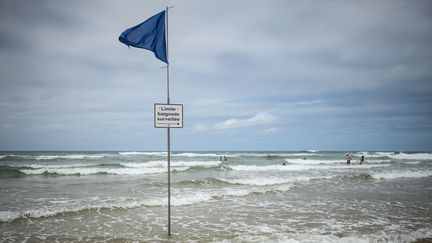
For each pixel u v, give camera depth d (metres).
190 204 12.60
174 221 9.77
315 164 39.69
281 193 15.67
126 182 19.88
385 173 24.92
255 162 43.16
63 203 12.81
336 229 8.89
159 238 7.83
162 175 25.08
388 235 8.13
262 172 28.20
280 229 8.87
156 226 9.12
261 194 15.30
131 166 33.09
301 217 10.43
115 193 15.48
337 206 12.39
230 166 32.06
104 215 10.51
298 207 12.14
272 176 24.45
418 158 58.06
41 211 10.66
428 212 11.31
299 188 17.48
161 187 17.67
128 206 11.83
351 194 15.47
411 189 17.28
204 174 26.14
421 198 14.34
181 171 28.78
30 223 9.40
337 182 20.23
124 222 9.60
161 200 12.87
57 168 29.00
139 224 9.36
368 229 8.91
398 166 35.97
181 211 11.29
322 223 9.61
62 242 7.54
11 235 8.13
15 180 21.05
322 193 15.75
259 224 9.45
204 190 16.67
